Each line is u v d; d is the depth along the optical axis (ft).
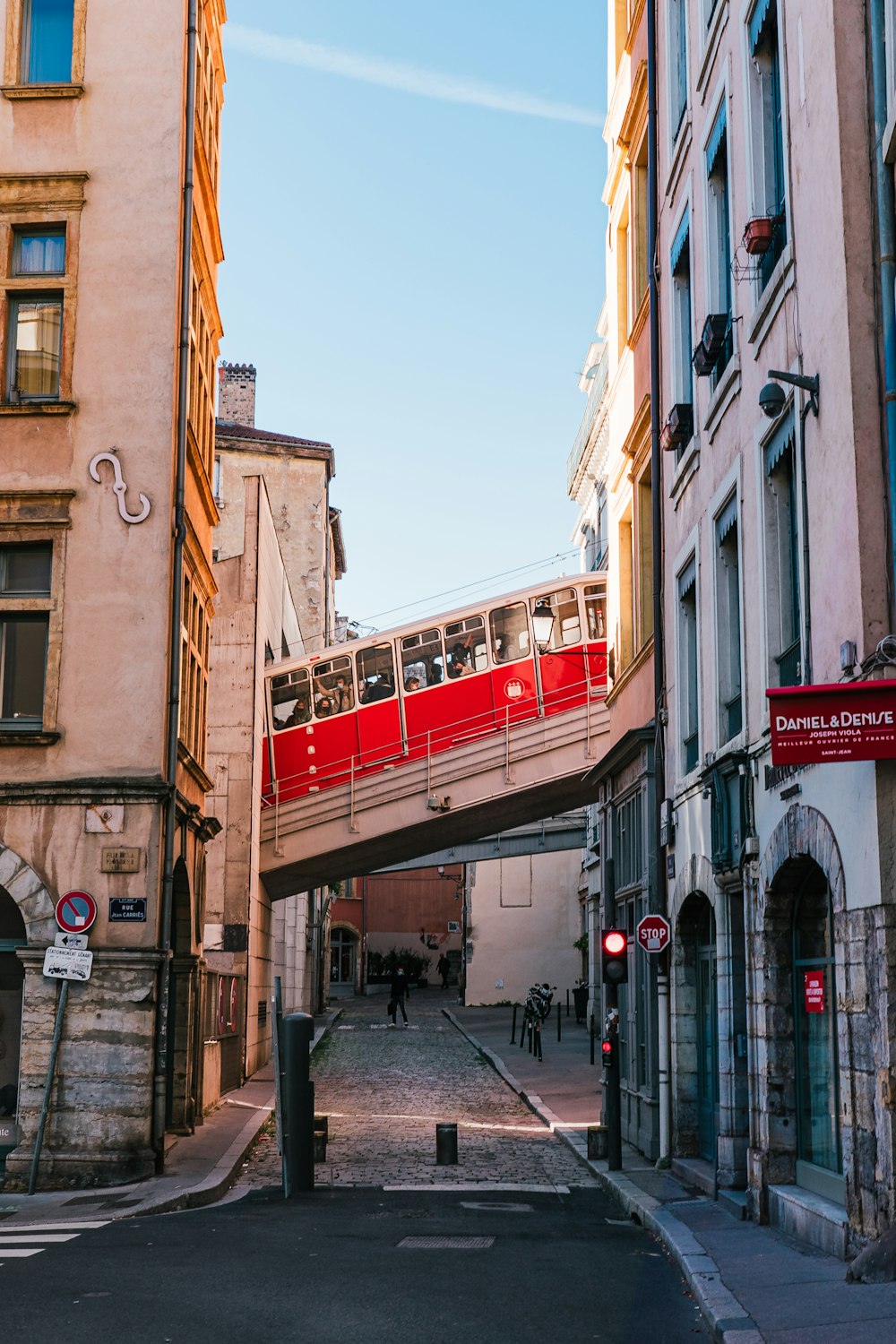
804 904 41.60
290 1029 52.34
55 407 60.75
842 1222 33.81
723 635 51.57
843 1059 33.83
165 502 60.54
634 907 68.18
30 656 60.39
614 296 79.36
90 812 57.77
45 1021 56.03
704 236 54.24
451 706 103.81
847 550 34.81
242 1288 29.94
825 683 35.24
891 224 34.53
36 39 64.64
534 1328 27.02
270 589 110.01
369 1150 65.41
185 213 63.57
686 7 58.34
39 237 63.10
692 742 57.62
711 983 54.70
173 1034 66.95
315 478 160.97
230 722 98.84
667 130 63.05
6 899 59.67
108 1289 29.55
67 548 60.13
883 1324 25.38
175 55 63.57
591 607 103.71
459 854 152.05
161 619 59.77
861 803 32.96
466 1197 50.70
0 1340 24.25
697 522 55.11
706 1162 54.03
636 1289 32.12
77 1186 54.19
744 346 47.26
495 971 195.21
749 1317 26.89
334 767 104.37
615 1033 58.03
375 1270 33.04
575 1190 53.98
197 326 69.82
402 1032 156.46
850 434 34.58
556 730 102.27
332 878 118.93
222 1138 65.67
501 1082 104.73
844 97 35.94
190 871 66.74
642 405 68.49
